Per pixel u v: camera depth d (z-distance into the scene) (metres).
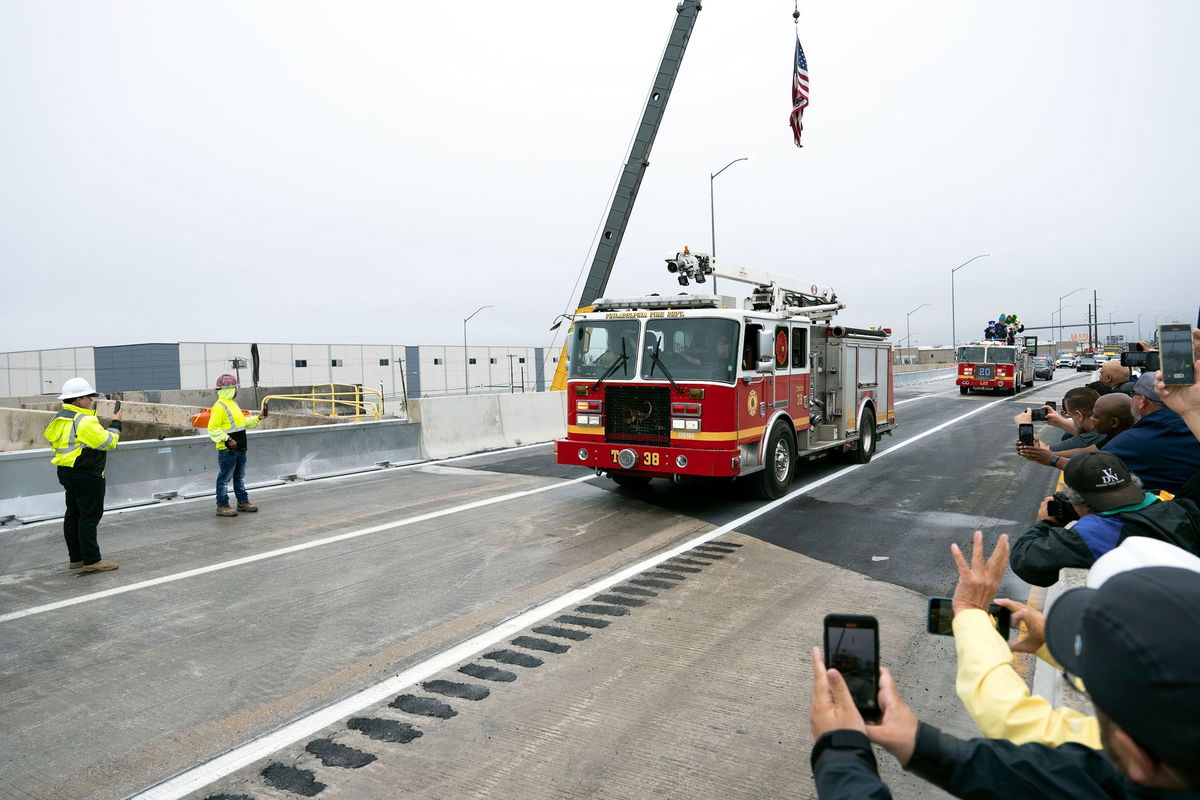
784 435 10.46
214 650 5.14
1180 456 3.77
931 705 4.23
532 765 3.64
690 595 6.20
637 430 9.51
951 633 2.01
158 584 6.62
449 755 3.75
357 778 3.56
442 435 14.76
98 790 3.50
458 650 5.09
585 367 9.92
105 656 5.05
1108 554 1.75
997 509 9.37
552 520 8.99
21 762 3.75
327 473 12.62
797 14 17.19
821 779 1.50
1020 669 4.56
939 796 3.37
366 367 60.56
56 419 6.92
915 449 15.13
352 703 4.32
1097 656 1.16
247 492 11.02
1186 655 1.06
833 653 1.67
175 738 3.96
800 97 17.12
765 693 4.39
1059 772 1.45
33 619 5.77
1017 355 33.03
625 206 18.20
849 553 7.45
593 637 5.29
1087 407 5.42
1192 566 1.61
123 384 52.41
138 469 10.31
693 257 9.99
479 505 9.91
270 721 4.13
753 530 8.41
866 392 13.38
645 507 9.67
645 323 9.52
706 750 3.76
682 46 17.84
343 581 6.65
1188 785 1.10
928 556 7.32
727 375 9.02
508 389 67.62
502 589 6.38
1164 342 2.53
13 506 9.16
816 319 12.55
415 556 7.45
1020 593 6.19
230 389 9.39
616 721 4.07
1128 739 1.15
